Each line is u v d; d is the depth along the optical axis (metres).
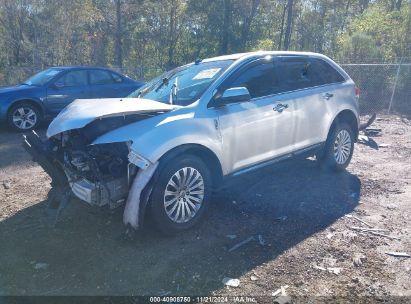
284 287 3.12
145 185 3.59
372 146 7.87
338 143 5.75
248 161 4.50
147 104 4.02
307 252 3.62
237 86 4.45
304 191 5.08
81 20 31.11
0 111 9.18
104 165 3.76
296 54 5.30
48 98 9.60
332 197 4.90
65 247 3.76
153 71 21.69
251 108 4.46
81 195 3.75
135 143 3.59
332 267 3.38
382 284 3.14
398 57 16.55
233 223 4.20
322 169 5.84
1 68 28.47
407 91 14.27
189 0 32.69
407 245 3.73
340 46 20.02
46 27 29.62
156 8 33.84
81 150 3.83
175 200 3.82
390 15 18.12
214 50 33.09
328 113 5.44
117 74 10.80
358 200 4.83
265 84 4.77
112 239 3.89
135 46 36.25
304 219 4.29
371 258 3.52
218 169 4.21
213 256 3.57
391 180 5.60
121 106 3.88
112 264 3.46
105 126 3.80
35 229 4.14
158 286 3.16
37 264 3.47
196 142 3.87
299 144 5.11
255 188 5.18
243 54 4.82
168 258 3.55
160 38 35.31
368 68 14.63
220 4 31.61
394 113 12.66
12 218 4.43
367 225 4.16
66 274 3.33
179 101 4.31
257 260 3.50
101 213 4.41
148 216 3.77
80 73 10.15
